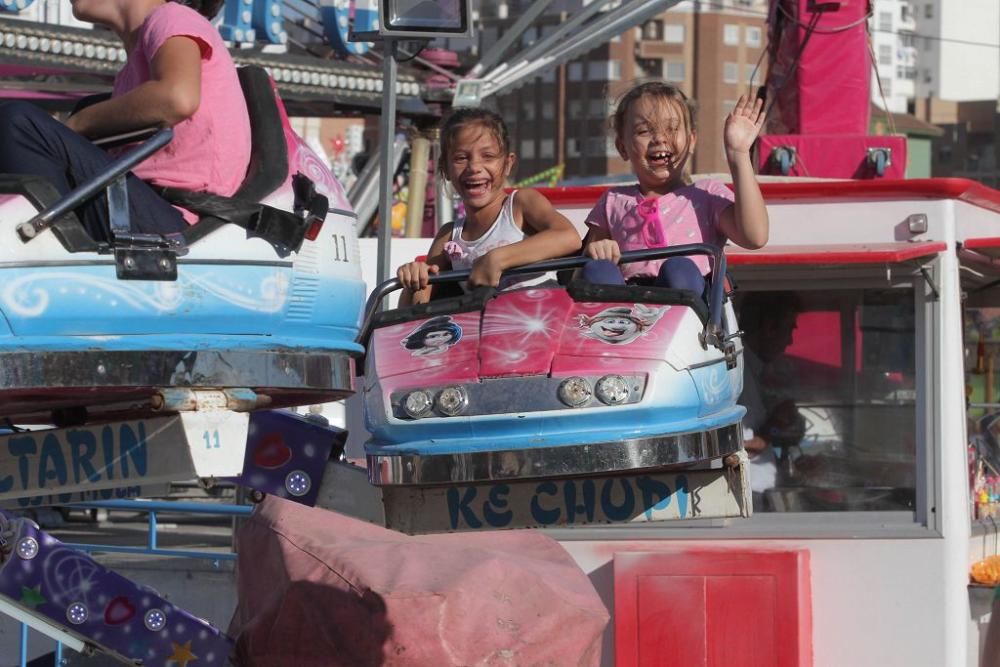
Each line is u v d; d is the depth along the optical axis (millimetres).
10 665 28297
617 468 14961
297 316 14531
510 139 19203
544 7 50125
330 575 21688
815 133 37656
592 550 26672
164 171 14648
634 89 19078
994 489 29469
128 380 13352
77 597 20031
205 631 20688
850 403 26797
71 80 41562
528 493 16734
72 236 13227
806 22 37719
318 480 19438
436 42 50844
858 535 26359
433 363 15727
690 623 26156
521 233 18812
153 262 13516
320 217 14586
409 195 50844
